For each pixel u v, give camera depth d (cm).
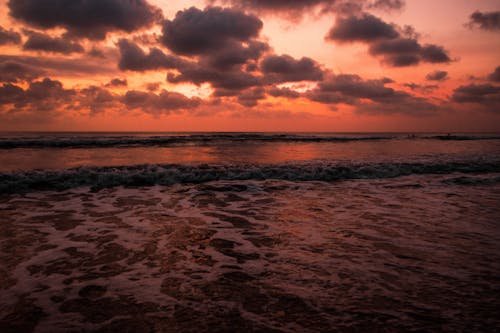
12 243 389
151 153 1645
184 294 273
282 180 897
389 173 1009
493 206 613
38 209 559
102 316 237
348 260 350
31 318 232
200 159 1383
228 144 2612
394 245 399
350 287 287
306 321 233
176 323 229
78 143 2170
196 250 379
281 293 276
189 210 569
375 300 264
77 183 779
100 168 951
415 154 1697
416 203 637
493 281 300
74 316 236
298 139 3534
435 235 438
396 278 305
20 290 274
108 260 344
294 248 388
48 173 812
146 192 717
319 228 469
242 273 316
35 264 330
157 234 434
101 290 278
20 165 1097
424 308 252
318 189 780
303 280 301
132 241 405
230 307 252
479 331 222
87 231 442
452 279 304
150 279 301
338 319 236
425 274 315
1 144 1956
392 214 552
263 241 412
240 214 546
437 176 994
